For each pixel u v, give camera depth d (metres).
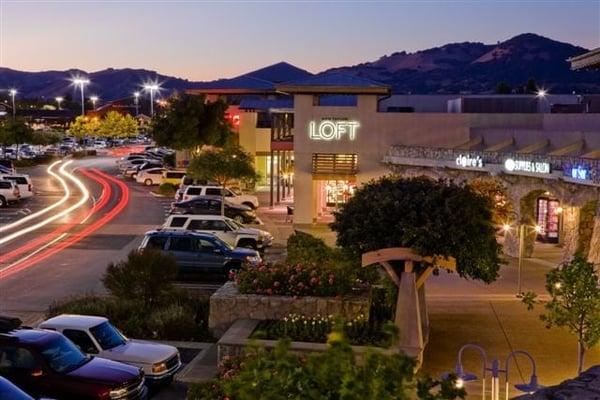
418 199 17.17
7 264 30.69
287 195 58.25
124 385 14.16
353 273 19.64
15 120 91.94
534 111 48.47
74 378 13.94
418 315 16.86
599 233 27.23
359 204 17.78
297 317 17.92
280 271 19.58
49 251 33.97
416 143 42.09
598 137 30.70
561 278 14.45
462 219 16.84
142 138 159.00
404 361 5.64
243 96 70.81
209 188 46.53
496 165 33.91
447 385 6.08
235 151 44.06
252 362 5.80
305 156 42.97
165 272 21.78
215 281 27.31
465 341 19.52
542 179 31.56
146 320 19.89
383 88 41.59
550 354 18.47
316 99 42.88
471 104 48.44
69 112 185.75
